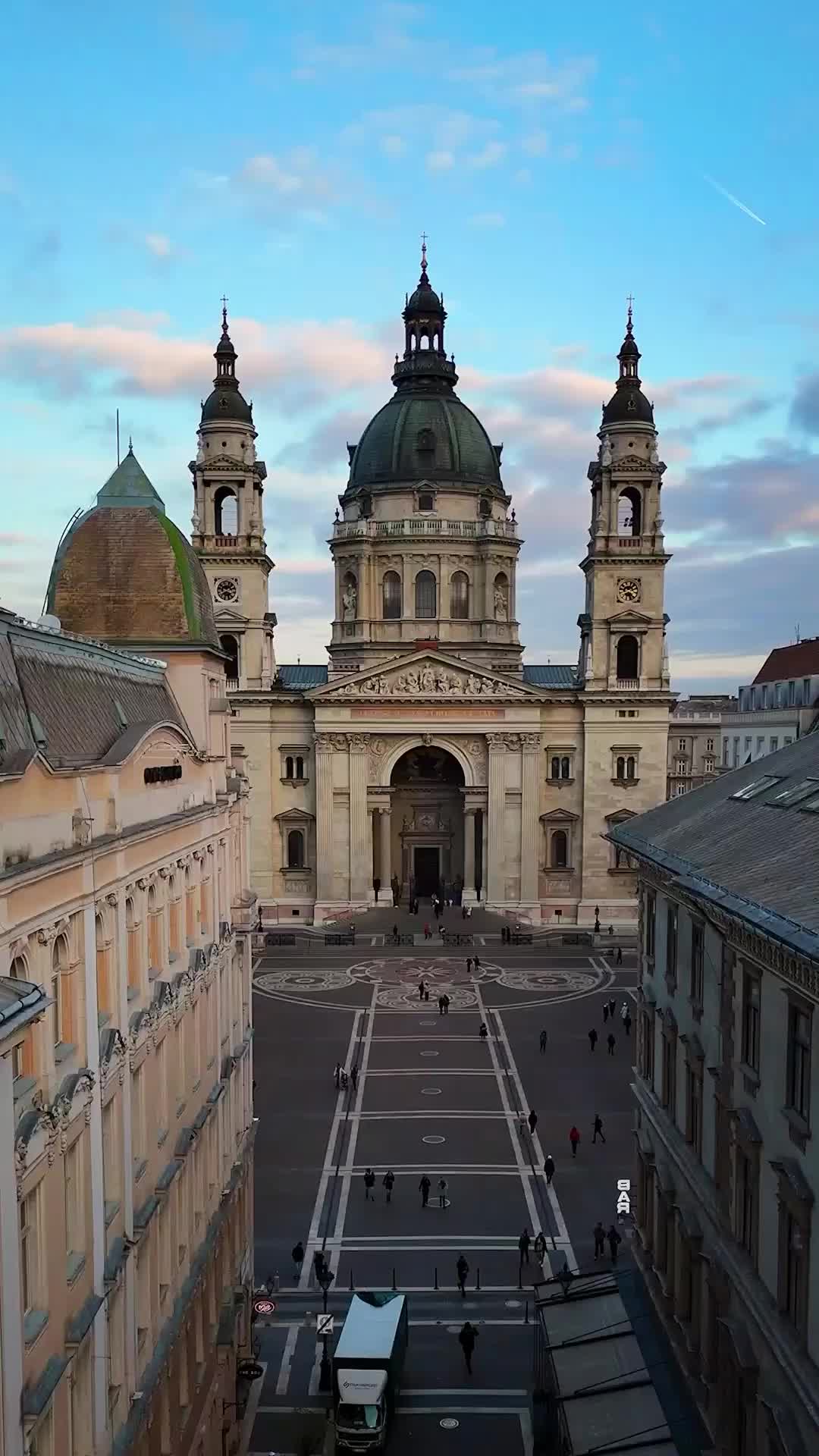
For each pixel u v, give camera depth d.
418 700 103.88
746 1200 25.69
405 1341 36.50
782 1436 21.09
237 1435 33.34
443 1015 76.00
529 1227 45.88
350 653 115.69
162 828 27.41
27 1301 18.22
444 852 114.75
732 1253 26.34
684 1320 30.61
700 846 31.89
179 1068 29.30
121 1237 23.30
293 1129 56.31
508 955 94.19
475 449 118.38
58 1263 18.95
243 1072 39.84
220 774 37.44
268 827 106.38
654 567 104.31
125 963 24.31
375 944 97.62
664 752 104.88
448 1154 53.22
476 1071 65.06
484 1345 37.53
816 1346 20.53
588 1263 42.69
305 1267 42.81
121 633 35.25
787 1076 22.89
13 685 21.22
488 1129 56.34
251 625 105.75
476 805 106.06
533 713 104.56
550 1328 32.91
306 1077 64.00
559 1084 62.91
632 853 38.16
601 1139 54.88
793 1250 22.23
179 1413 27.66
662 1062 35.50
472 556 115.44
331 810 104.44
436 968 89.50
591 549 106.31
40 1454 18.23
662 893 35.94
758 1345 24.03
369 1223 46.22
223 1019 36.38
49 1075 19.05
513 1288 41.03
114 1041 22.77
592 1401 29.03
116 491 36.75
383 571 115.56
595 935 100.38
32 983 16.98
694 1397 28.81
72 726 23.94
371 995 81.31
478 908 105.75
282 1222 46.31
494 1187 49.62
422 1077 64.00
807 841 25.78
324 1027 73.62
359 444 121.69
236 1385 34.47
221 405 103.44
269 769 106.44
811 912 20.48
